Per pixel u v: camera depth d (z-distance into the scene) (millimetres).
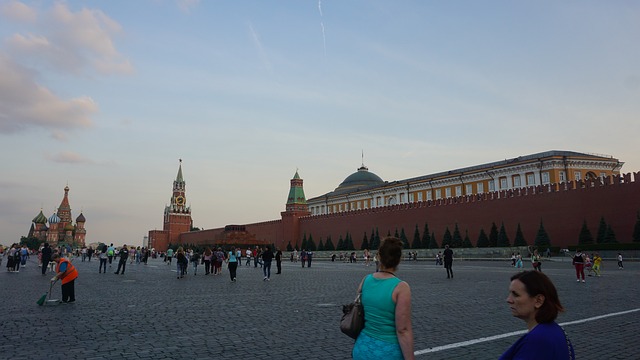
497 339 8367
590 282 20281
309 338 8484
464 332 9023
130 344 7918
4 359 6863
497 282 20906
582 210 47594
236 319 10562
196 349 7582
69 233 155750
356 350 3486
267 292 16844
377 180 115875
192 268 37094
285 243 90812
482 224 57281
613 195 45094
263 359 6957
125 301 13922
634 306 12469
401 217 67875
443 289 17625
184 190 142375
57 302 13281
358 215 75688
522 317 2863
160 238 134250
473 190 74875
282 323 10047
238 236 92688
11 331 9016
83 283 21000
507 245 52094
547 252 45094
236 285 20078
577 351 7457
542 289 2770
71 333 8844
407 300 3424
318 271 32875
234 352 7391
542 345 2572
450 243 57750
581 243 45719
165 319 10531
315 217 85875
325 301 14000
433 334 8836
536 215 51781
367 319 3514
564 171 63844
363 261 60156
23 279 23250
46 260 26938
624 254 40281
